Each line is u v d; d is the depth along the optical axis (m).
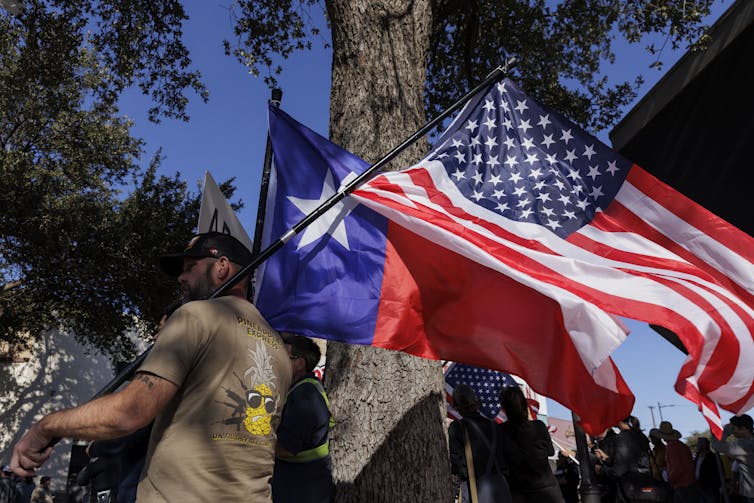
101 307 16.47
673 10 8.80
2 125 17.64
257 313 1.95
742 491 5.96
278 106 3.48
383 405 3.69
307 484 3.22
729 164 6.46
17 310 17.84
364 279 3.11
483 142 3.27
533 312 2.79
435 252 3.06
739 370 2.44
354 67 4.74
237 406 1.66
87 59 16.47
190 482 1.53
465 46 10.87
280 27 11.36
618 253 2.93
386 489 3.51
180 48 11.44
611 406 2.52
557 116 3.28
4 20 13.11
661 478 8.12
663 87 7.45
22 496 16.23
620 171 3.13
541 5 11.56
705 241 2.91
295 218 3.29
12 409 22.23
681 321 2.50
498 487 4.32
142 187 17.36
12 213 15.20
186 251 2.19
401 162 4.40
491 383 7.48
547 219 3.06
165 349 1.59
